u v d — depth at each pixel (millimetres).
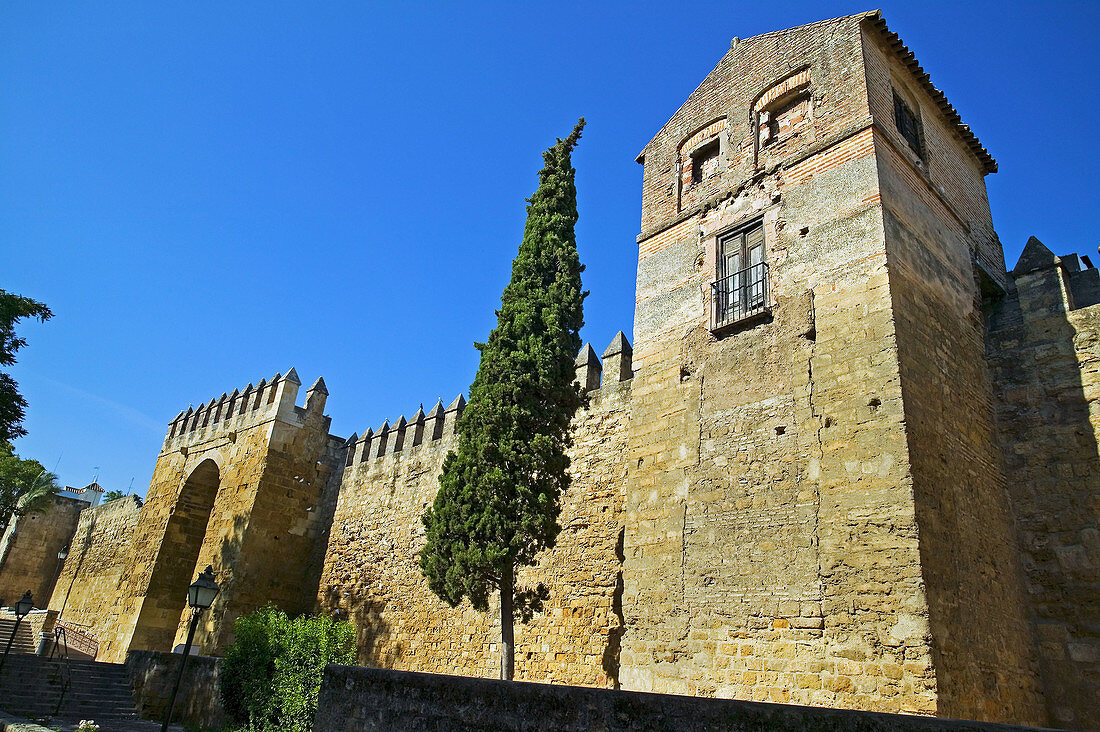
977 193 16734
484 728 6855
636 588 13078
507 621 14117
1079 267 15039
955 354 13039
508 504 14781
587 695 6203
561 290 17000
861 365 11328
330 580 27438
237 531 28359
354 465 29469
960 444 12070
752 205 14312
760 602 11102
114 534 41062
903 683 9219
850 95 13477
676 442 13547
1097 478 12617
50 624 36906
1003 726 4594
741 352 13148
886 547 10031
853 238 12250
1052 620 12234
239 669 19625
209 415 34656
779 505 11492
